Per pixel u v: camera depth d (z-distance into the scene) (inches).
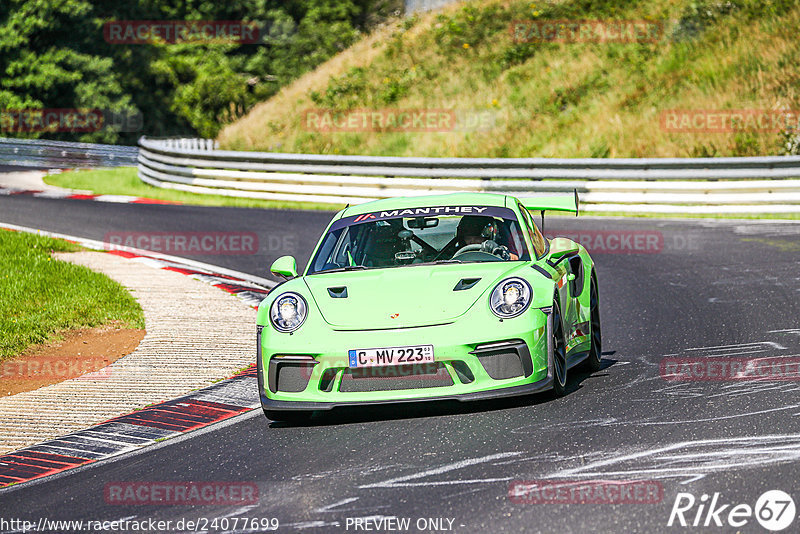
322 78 4407.0
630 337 1237.1
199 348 1309.1
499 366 857.5
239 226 2518.5
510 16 4352.9
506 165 2859.3
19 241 2135.8
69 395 1104.8
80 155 4859.7
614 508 609.6
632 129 3324.3
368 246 1020.5
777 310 1323.8
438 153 3565.5
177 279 1839.3
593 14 4128.9
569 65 3821.4
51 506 732.0
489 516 612.4
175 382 1136.8
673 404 862.5
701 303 1425.9
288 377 882.1
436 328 852.0
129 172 4276.6
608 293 1581.0
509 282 890.1
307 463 773.9
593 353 1055.6
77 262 2015.3
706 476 658.2
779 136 3053.6
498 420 846.5
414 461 746.8
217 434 909.8
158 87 7180.1
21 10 6574.8
